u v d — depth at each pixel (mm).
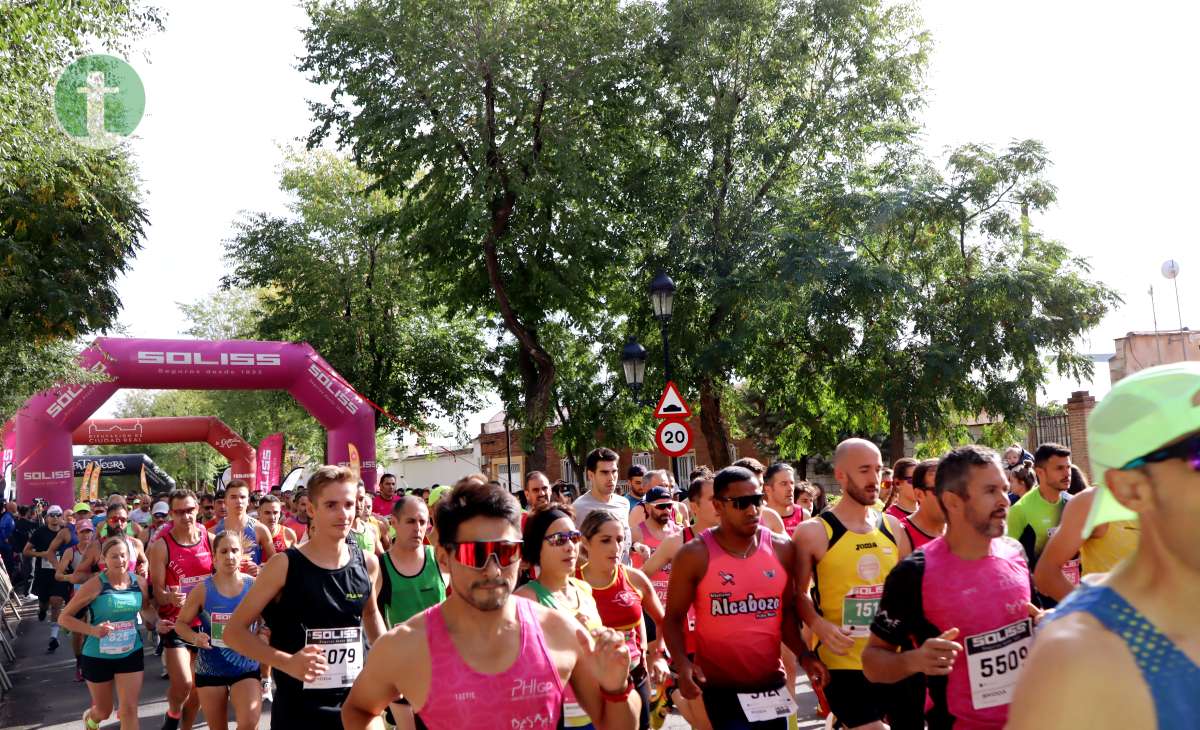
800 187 26969
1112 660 1635
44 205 15859
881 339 25453
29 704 11359
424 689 3053
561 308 26797
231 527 9375
